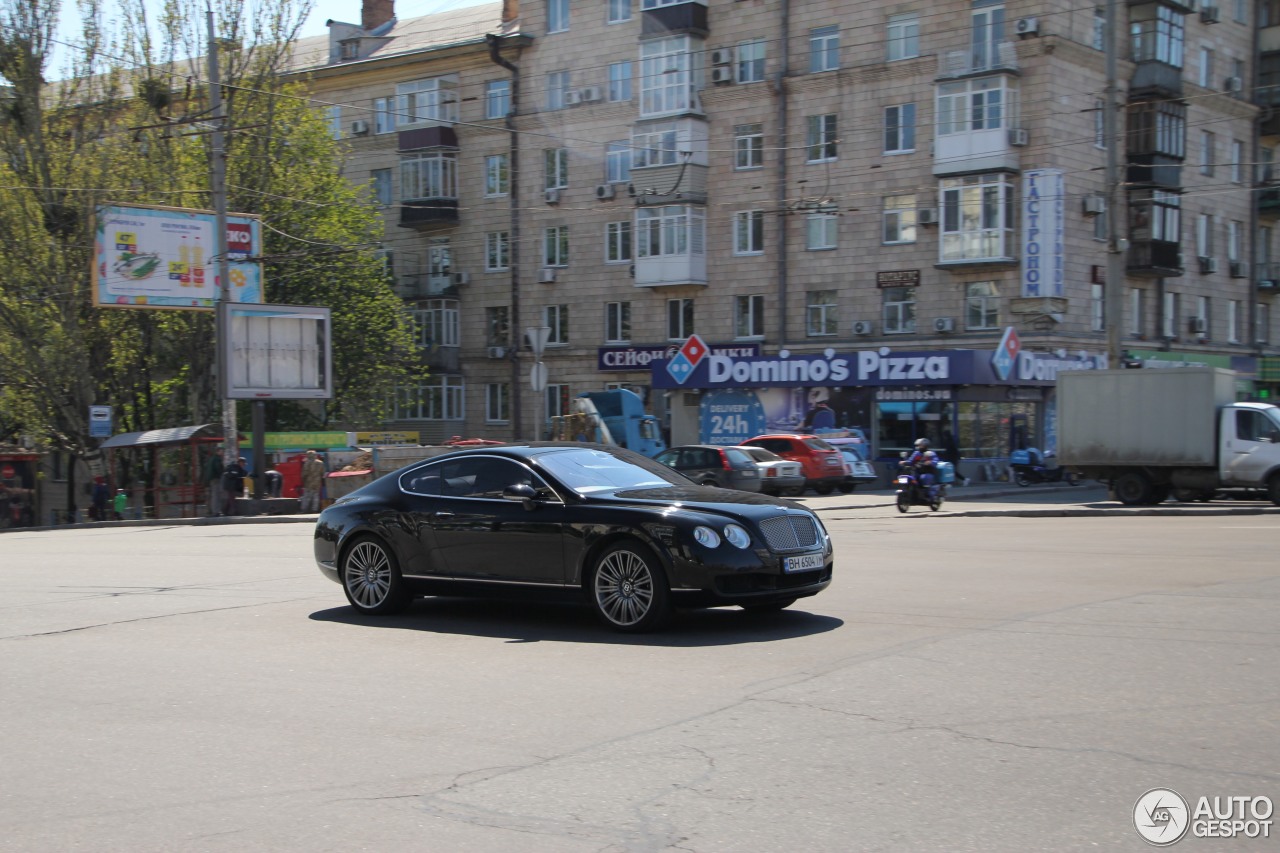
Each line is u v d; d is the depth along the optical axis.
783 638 8.82
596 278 44.41
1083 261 37.50
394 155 48.47
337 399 41.09
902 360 34.66
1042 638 8.54
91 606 11.52
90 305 34.53
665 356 42.53
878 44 38.62
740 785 5.34
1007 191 36.47
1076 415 25.52
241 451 33.59
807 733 6.16
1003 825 4.76
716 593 8.83
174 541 20.41
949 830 4.72
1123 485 25.25
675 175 41.59
